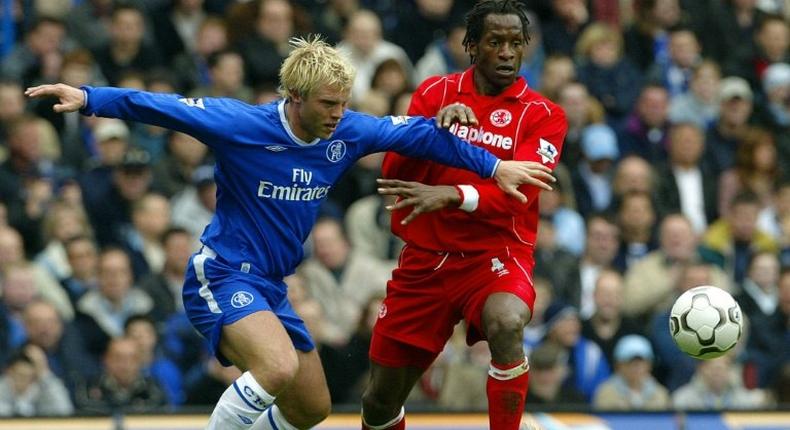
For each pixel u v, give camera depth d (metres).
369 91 48.94
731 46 59.50
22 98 47.38
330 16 54.88
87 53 48.38
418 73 53.12
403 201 26.16
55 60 49.28
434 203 26.05
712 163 53.09
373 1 56.53
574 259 45.59
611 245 46.38
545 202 46.78
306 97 25.38
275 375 25.31
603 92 54.12
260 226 26.23
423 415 34.66
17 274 40.62
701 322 26.91
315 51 25.50
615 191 49.53
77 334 40.66
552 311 42.75
